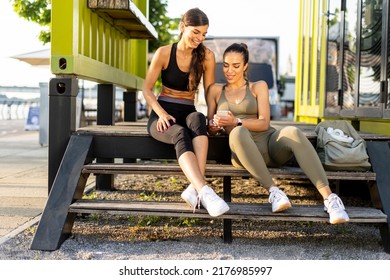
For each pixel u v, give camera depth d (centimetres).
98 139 405
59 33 404
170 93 395
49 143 405
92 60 457
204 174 362
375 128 512
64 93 404
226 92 392
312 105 766
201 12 373
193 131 362
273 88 1273
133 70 739
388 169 376
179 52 385
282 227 419
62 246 351
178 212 348
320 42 717
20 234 379
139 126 516
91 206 356
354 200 532
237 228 413
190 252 346
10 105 2384
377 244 374
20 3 849
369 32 512
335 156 372
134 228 402
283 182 652
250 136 355
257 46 1273
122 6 464
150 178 663
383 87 471
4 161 836
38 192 550
